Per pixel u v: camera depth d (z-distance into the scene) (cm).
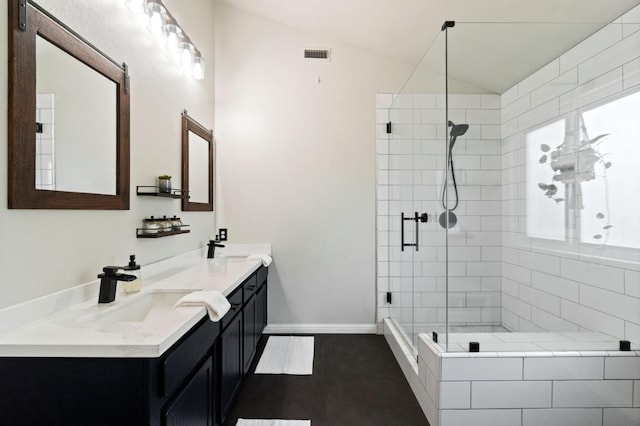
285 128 329
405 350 252
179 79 244
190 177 263
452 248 234
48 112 123
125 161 169
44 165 121
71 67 134
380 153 330
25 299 114
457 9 233
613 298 189
